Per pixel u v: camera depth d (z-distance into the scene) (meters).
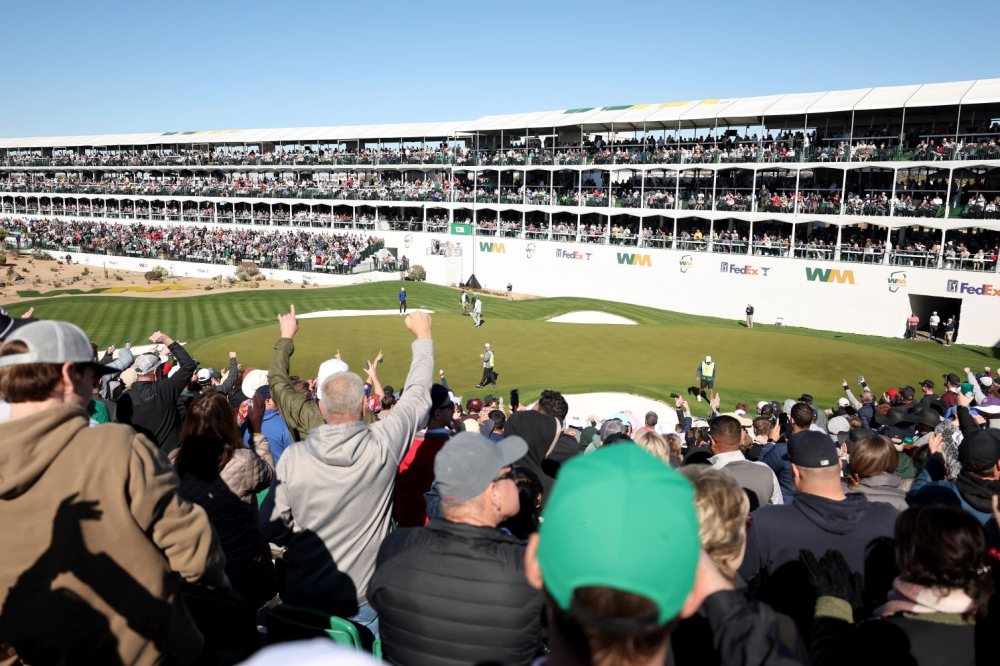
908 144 40.22
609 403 22.12
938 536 2.91
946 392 15.66
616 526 1.69
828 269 41.34
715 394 22.08
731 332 34.12
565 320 44.19
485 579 3.15
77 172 81.88
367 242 59.25
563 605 1.75
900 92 40.75
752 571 4.12
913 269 38.78
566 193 53.62
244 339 30.52
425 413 4.74
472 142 60.53
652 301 48.19
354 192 61.81
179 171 75.25
